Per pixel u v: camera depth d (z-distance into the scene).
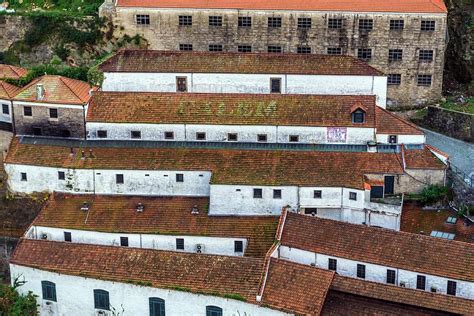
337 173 84.25
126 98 91.81
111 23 106.19
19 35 110.75
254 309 70.81
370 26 101.12
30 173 88.31
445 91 108.38
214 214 84.00
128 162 86.75
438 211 84.75
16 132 92.00
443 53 101.25
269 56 96.00
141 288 73.69
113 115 90.31
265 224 82.50
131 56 96.88
